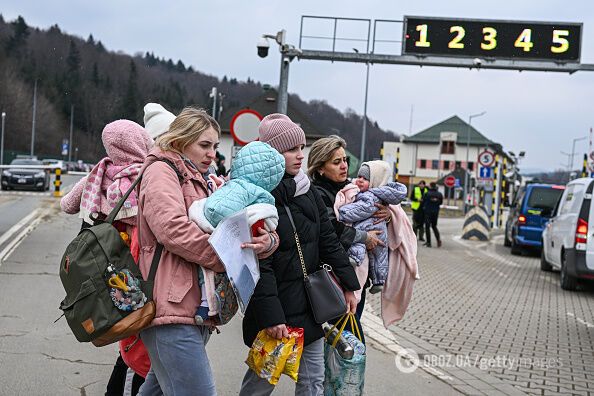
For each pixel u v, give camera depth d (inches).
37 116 3801.7
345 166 201.9
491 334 336.2
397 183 204.4
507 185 2207.2
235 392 212.2
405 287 209.0
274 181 144.6
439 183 3432.6
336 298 159.6
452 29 732.7
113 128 179.3
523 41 728.3
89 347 253.6
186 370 131.0
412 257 208.5
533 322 375.9
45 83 3882.9
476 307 417.7
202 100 3656.5
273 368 154.1
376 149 4340.6
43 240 570.3
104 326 124.9
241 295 131.6
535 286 543.8
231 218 131.6
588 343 327.0
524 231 838.5
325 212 168.1
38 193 1266.0
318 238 164.1
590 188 506.6
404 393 225.6
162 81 3595.0
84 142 3868.1
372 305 411.5
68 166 3272.6
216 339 282.0
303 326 157.6
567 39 724.0
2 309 306.8
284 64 685.9
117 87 3740.2
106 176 179.3
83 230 132.1
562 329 359.3
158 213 129.7
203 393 132.3
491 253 853.8
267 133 164.4
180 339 130.4
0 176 1396.4
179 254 129.8
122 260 129.2
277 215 141.6
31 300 329.4
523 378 255.4
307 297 158.2
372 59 735.7
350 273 168.7
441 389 233.8
